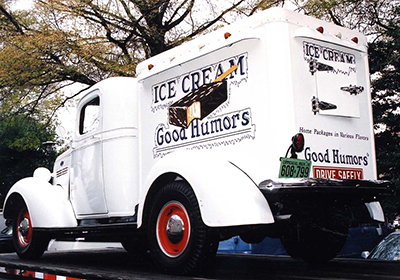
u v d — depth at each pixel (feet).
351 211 14.61
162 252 12.94
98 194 16.92
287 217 11.84
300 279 11.66
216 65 13.56
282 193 11.67
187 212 12.35
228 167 12.23
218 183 11.80
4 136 60.29
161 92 15.24
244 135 12.57
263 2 41.55
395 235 21.20
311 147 12.60
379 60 33.99
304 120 12.57
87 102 18.35
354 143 13.84
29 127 57.57
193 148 13.91
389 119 32.68
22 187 18.90
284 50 12.48
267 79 12.34
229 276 12.48
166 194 12.94
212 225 11.51
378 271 13.51
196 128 13.88
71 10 43.24
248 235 13.57
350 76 14.10
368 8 36.37
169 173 13.15
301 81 12.70
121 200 16.01
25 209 19.44
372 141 14.43
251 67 12.69
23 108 49.88
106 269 14.23
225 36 13.21
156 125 15.29
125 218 16.15
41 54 44.04
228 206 11.47
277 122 12.07
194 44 14.34
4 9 46.11
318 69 13.14
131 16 46.44
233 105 12.96
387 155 32.30
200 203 11.80
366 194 13.76
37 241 18.67
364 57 14.79
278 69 12.30
